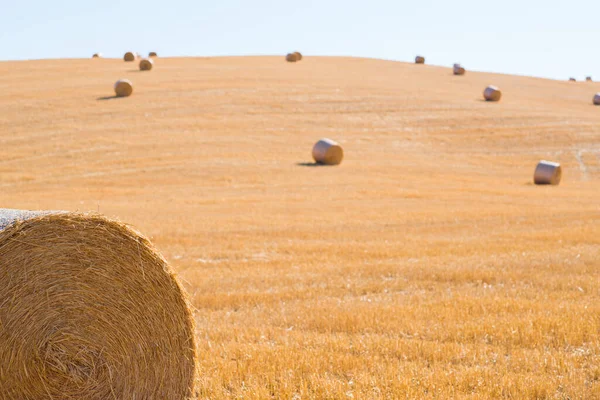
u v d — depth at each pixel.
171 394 6.25
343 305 10.00
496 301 9.88
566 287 11.01
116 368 6.08
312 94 52.56
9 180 31.12
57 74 59.97
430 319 9.06
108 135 39.34
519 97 62.09
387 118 47.44
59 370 5.91
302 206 24.05
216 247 15.70
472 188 30.33
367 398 6.07
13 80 56.06
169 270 6.19
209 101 48.59
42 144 37.28
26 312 5.80
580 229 17.62
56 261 5.89
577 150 42.56
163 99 48.69
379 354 7.54
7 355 5.75
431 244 15.95
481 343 7.92
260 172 33.00
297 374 6.78
